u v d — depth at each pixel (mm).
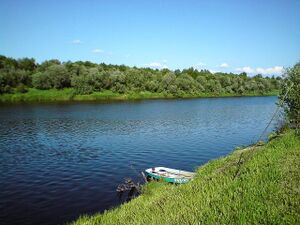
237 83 177875
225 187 12148
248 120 75312
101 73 134625
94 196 26500
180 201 12211
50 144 46125
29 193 26969
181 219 10102
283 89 26938
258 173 12906
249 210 9516
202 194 12320
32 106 97938
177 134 55375
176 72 185250
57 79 128250
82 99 125375
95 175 31969
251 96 176000
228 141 49500
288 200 9797
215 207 10344
